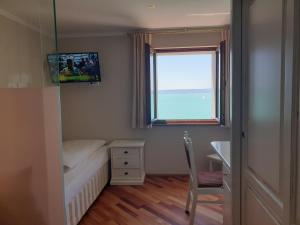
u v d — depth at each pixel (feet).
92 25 12.01
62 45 13.55
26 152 3.32
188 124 13.32
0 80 4.00
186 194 11.07
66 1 8.94
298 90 2.71
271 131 3.55
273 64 3.45
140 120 12.97
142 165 12.67
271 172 3.58
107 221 8.87
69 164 8.73
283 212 3.14
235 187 5.32
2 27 4.44
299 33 2.69
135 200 10.55
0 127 3.28
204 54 13.62
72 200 8.00
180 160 13.53
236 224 5.39
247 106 4.80
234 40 5.03
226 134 13.21
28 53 3.87
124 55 13.34
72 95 13.71
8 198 3.38
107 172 12.53
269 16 3.60
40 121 3.31
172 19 11.33
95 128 13.75
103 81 13.56
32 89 3.28
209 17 11.11
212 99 13.79
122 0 8.94
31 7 3.92
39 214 3.39
